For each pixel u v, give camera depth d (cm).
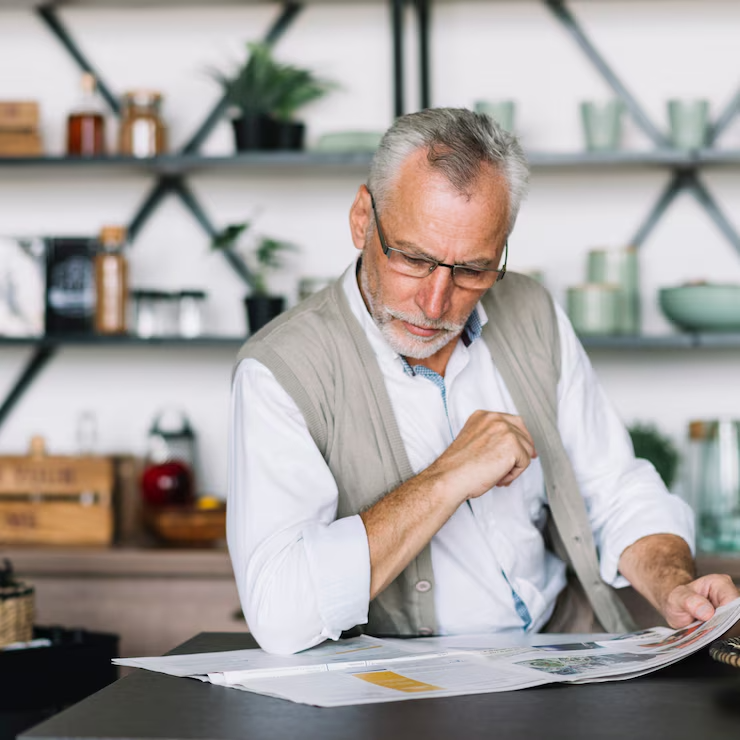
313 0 295
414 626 141
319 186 296
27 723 206
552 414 155
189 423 294
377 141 275
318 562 121
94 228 301
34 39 303
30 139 284
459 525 145
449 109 134
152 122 281
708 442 262
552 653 119
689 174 287
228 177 297
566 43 292
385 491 141
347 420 142
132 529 283
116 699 100
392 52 295
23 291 287
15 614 216
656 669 113
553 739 87
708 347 284
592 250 277
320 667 112
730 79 289
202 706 98
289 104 283
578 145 292
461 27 294
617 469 158
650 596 141
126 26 301
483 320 153
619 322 268
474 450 128
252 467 133
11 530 272
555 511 153
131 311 293
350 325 145
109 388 300
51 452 300
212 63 301
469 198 127
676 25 290
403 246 130
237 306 298
